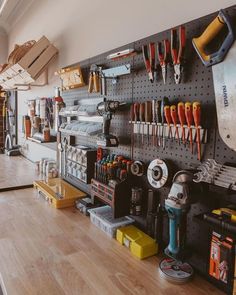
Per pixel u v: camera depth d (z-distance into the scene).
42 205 1.74
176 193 1.00
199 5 1.10
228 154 0.95
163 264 1.08
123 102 1.47
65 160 2.16
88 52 1.98
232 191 0.94
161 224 1.21
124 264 1.10
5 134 4.56
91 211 1.53
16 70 2.57
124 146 1.50
